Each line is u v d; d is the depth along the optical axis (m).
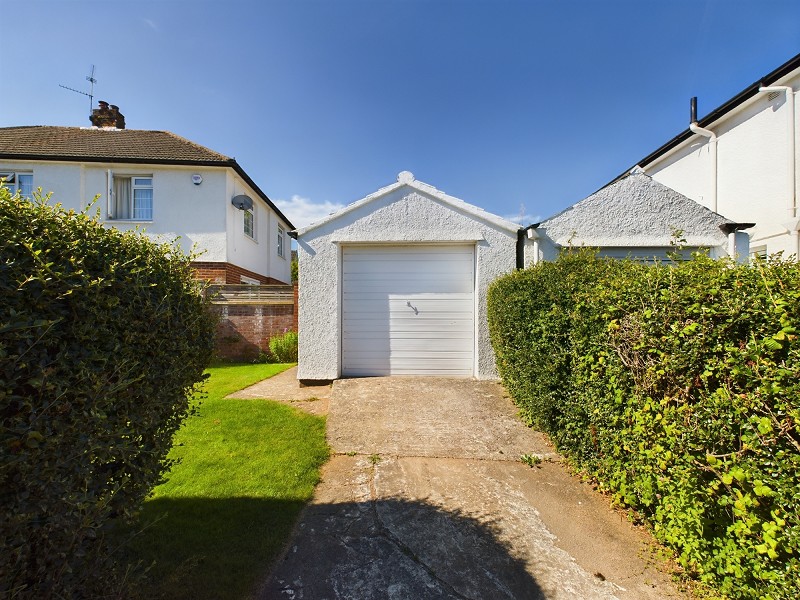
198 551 2.53
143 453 2.11
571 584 2.36
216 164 12.48
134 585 1.91
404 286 7.48
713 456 1.99
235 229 13.37
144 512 2.96
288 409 5.75
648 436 2.60
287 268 20.94
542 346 4.27
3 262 1.32
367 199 7.28
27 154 11.79
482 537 2.82
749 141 8.50
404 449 4.37
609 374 3.06
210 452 4.14
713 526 2.16
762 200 8.16
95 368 1.64
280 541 2.68
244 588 2.23
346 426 5.00
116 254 1.88
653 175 12.09
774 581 1.74
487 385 6.73
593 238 6.78
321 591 2.27
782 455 1.69
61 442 1.49
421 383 6.86
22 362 1.36
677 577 2.36
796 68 7.21
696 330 2.18
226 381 7.88
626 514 3.10
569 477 3.76
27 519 1.38
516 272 5.67
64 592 1.58
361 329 7.50
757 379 1.81
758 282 1.98
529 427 4.94
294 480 3.54
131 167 12.39
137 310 1.95
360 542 2.74
